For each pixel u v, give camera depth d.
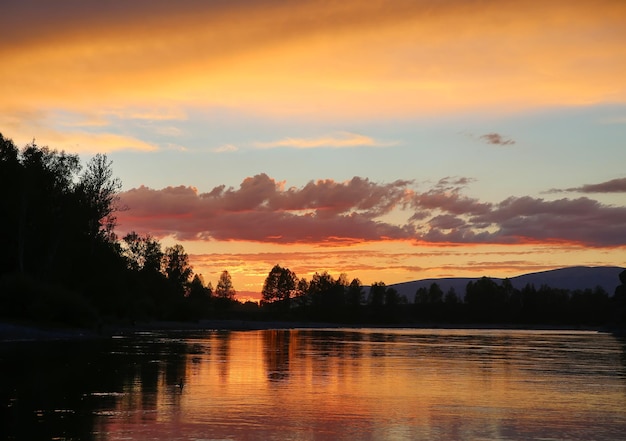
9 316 78.06
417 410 23.86
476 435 19.34
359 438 18.61
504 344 84.69
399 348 68.06
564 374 39.38
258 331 132.75
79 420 20.19
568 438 19.08
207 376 34.00
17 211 90.94
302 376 35.34
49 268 93.56
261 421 20.92
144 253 171.62
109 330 94.44
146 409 22.62
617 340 107.88
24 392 25.81
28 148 92.62
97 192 98.00
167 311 148.25
